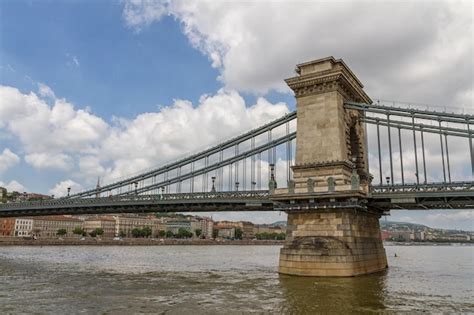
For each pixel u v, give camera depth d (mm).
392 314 26750
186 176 59750
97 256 98188
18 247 142375
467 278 47812
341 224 42219
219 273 53906
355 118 48969
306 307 28750
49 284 42406
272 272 54906
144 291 37281
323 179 44156
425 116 43688
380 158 45781
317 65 47125
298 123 47094
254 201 51062
